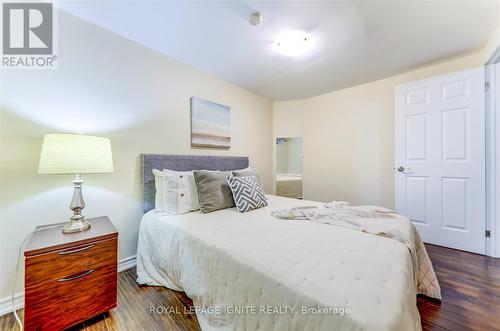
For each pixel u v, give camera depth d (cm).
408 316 69
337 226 145
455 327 124
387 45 206
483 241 219
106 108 181
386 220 154
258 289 93
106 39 180
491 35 191
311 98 366
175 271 149
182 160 230
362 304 69
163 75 221
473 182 223
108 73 182
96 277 130
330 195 347
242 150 324
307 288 79
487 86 217
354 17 165
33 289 109
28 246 114
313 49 212
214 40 196
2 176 136
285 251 107
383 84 292
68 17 160
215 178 204
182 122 238
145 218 187
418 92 253
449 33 188
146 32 184
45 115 151
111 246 137
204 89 262
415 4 152
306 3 150
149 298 152
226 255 111
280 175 387
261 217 172
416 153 256
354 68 257
